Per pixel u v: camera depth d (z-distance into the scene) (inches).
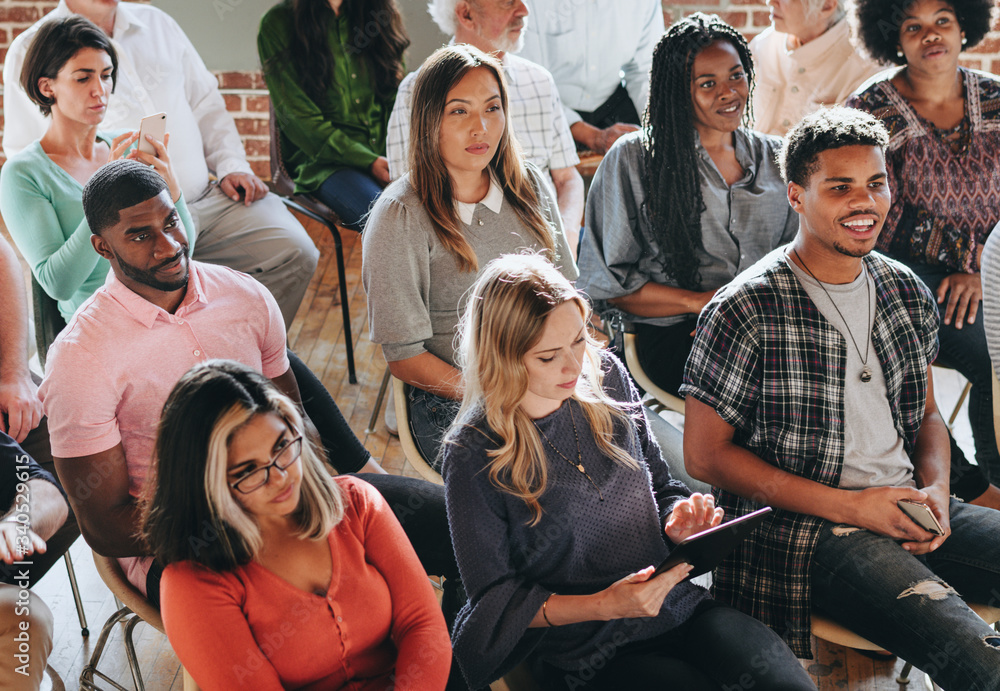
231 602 54.6
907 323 72.7
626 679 61.8
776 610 71.4
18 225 96.5
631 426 65.7
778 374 70.7
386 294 82.0
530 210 87.2
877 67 120.6
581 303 60.3
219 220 122.3
